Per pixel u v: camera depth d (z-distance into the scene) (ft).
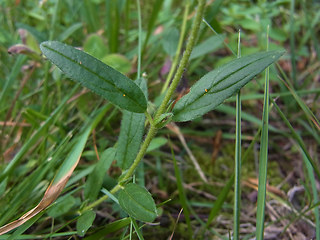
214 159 0.84
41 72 0.86
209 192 0.77
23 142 0.74
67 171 0.51
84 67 0.42
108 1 0.92
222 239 0.64
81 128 0.72
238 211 0.47
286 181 0.80
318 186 0.77
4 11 1.01
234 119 0.95
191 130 0.87
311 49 1.14
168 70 0.86
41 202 0.48
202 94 0.43
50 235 0.52
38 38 0.83
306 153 0.56
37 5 1.05
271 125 0.93
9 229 0.47
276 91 0.97
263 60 0.41
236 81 0.41
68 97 0.71
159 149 0.85
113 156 0.54
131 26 1.15
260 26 1.00
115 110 0.72
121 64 0.75
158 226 0.66
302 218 0.68
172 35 0.88
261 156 0.49
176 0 1.29
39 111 0.76
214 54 1.09
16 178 0.65
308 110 0.61
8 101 0.82
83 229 0.49
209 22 0.84
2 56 0.91
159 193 0.73
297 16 1.21
